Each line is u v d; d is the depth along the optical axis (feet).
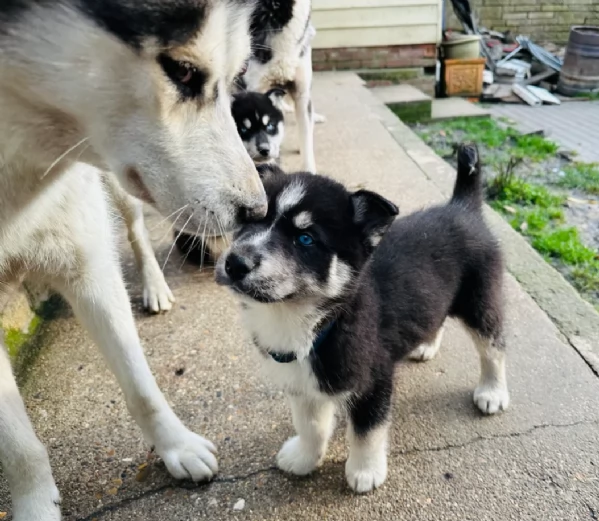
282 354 1.57
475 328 1.92
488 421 1.90
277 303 1.49
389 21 7.02
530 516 1.57
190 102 1.28
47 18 1.12
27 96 1.20
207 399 2.01
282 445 1.81
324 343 1.52
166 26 1.14
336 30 7.03
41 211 1.43
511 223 3.68
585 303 2.48
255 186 1.40
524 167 4.96
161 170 1.31
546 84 8.75
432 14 7.03
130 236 2.47
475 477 1.69
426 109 6.37
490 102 7.95
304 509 1.62
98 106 1.23
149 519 1.60
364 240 1.61
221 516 1.60
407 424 1.90
